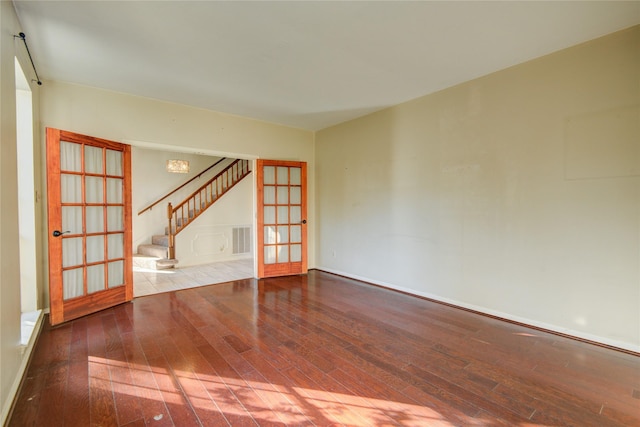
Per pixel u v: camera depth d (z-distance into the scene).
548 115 2.92
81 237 3.30
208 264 6.50
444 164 3.76
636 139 2.48
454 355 2.49
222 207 7.05
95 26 2.39
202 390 2.02
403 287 4.27
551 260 2.94
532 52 2.87
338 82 3.51
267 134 5.13
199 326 3.07
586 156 2.71
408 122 4.15
